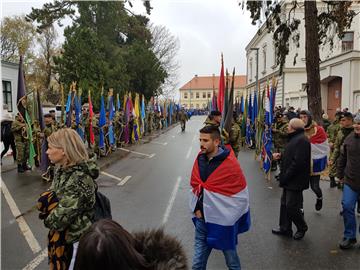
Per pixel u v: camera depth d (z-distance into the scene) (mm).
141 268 1502
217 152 3854
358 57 22375
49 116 9820
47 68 45750
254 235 5691
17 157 10992
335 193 8594
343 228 6027
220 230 3686
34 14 30703
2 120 12297
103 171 11805
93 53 25094
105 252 1404
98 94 23266
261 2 12086
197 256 3842
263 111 13555
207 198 3732
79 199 2666
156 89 38188
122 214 6828
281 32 12609
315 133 6789
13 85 22484
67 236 2697
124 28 37062
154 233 1730
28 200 7895
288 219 5613
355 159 5066
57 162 2770
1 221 6422
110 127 15641
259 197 8281
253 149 18422
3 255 4891
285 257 4824
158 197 8195
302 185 5281
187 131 32562
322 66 27125
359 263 4633
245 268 4477
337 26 12297
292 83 36062
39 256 4863
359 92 21953
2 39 40844
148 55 36250
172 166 12836
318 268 4477
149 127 29031
